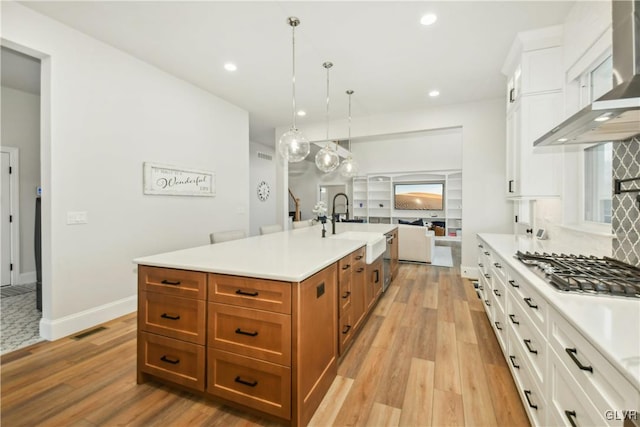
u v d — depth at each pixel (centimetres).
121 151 306
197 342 171
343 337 213
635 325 95
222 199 447
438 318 299
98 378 197
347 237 333
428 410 166
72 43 264
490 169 443
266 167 836
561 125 149
